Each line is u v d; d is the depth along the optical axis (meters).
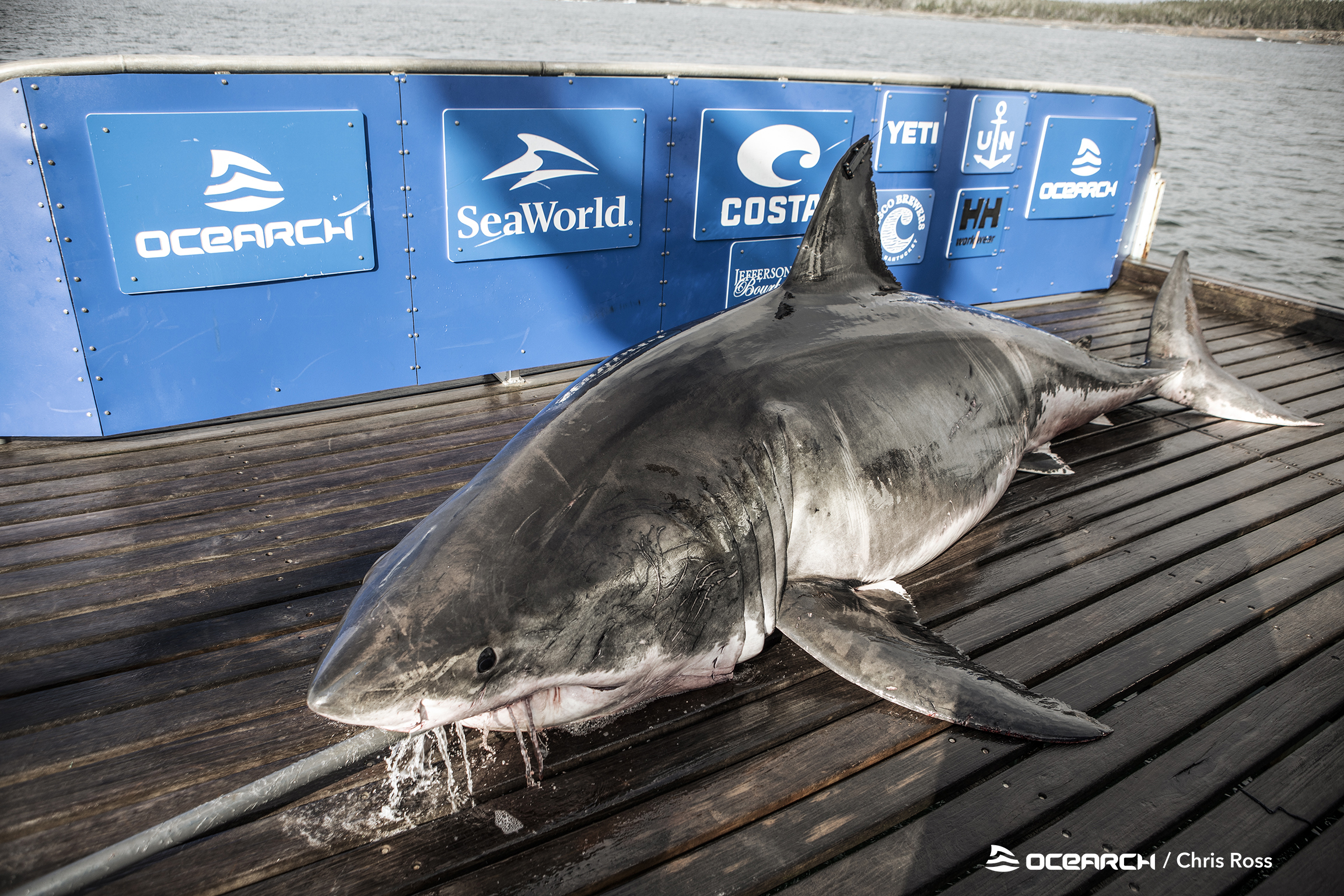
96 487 3.60
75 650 2.63
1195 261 19.61
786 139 5.20
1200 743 2.44
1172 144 35.38
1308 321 6.22
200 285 3.94
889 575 2.93
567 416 2.40
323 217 4.10
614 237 4.90
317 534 3.30
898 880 1.97
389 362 4.54
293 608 2.87
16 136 3.44
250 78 3.74
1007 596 3.08
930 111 5.63
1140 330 6.19
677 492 2.24
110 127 3.55
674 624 2.20
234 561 3.11
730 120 4.98
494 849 1.99
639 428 2.33
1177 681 2.70
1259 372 5.45
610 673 2.13
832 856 2.06
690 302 5.33
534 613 1.96
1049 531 3.51
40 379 3.86
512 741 2.32
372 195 4.18
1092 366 4.03
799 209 5.45
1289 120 42.78
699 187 5.05
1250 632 2.97
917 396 2.94
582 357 5.09
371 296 4.36
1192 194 26.77
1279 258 19.98
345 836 2.02
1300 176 29.95
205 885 1.88
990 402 3.27
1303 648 2.88
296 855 1.96
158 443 4.01
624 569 2.09
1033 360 3.61
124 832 2.02
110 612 2.81
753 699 2.52
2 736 2.28
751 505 2.38
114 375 3.93
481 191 4.41
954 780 2.26
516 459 2.26
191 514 3.41
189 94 3.65
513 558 2.00
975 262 6.42
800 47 83.19
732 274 5.41
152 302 3.89
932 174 5.88
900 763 2.32
